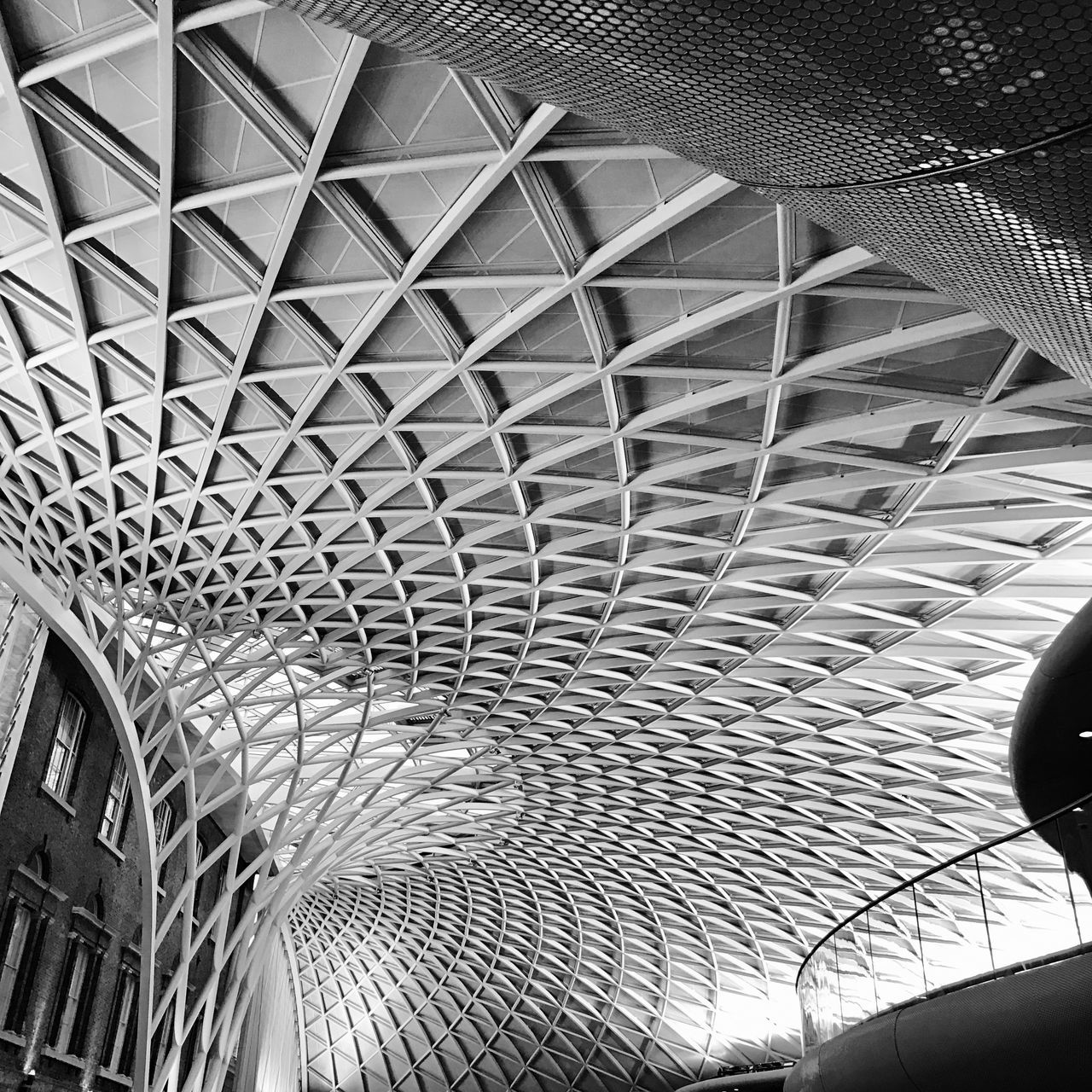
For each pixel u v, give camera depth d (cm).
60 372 2125
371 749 4044
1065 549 2327
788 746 3825
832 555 2589
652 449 2173
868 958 1540
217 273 1719
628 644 3169
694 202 1388
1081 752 1431
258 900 3903
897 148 461
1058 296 572
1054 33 361
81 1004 3025
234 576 2859
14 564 2394
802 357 1791
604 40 434
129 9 1253
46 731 2722
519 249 1588
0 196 1620
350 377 1967
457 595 3017
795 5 373
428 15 462
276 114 1373
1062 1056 952
